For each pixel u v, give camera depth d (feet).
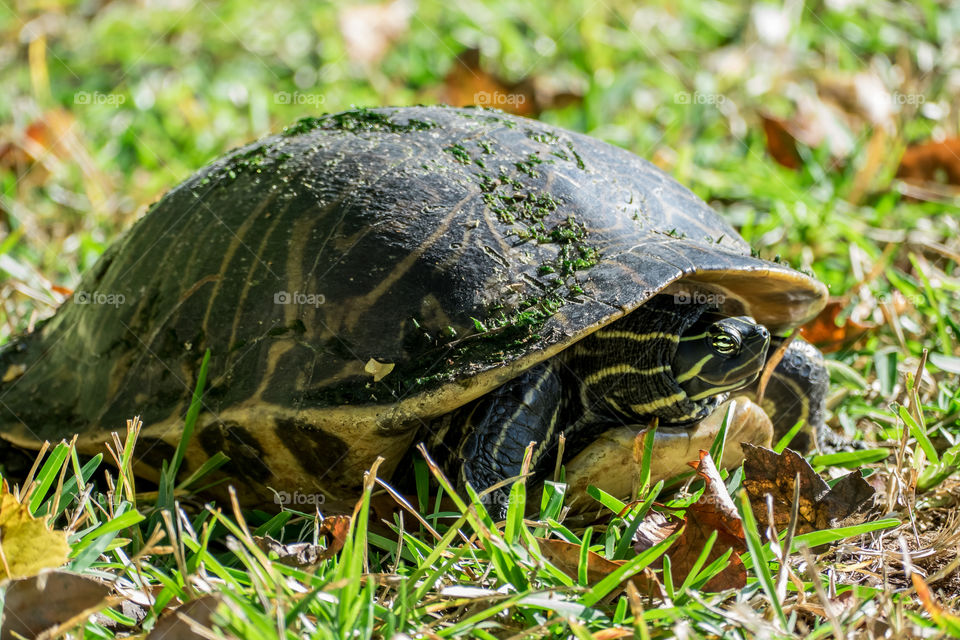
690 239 10.56
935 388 12.64
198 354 10.07
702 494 9.18
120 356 10.68
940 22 24.57
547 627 7.31
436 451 9.94
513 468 9.46
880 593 7.88
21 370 12.12
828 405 12.80
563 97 22.97
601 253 9.87
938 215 17.80
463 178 10.27
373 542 8.94
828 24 25.20
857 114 21.80
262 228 10.28
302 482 10.14
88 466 9.31
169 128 22.44
